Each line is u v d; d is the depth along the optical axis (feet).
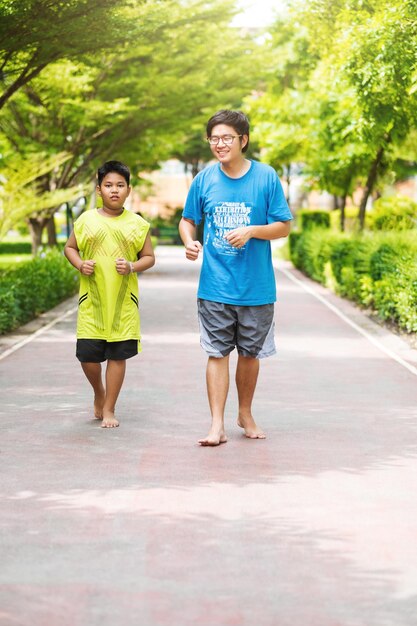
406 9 48.03
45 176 92.63
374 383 34.81
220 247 24.98
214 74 96.02
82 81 76.95
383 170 87.30
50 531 17.56
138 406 30.07
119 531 17.57
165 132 95.09
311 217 124.98
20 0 42.83
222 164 25.05
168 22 63.41
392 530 17.75
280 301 70.54
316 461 23.08
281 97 97.81
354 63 51.01
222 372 25.17
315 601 14.33
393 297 51.03
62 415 28.58
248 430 25.75
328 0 59.00
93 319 26.76
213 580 15.14
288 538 17.24
